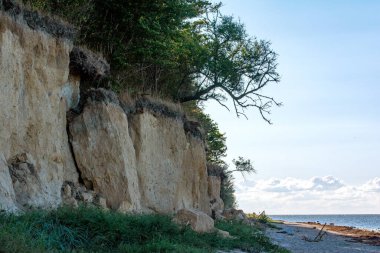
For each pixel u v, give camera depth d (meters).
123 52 29.08
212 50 40.81
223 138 52.12
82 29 27.44
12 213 15.04
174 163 29.05
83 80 23.23
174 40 33.59
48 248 13.80
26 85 18.95
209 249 19.77
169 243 17.38
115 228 16.91
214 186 45.06
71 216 16.50
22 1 20.23
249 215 59.25
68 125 22.22
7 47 17.88
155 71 33.41
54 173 19.50
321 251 31.39
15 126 18.11
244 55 41.84
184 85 40.72
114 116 22.97
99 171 22.17
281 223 69.00
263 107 42.16
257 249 23.56
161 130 28.48
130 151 23.66
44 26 20.06
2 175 16.34
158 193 27.38
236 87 41.44
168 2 30.14
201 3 41.09
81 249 14.88
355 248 36.03
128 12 28.52
